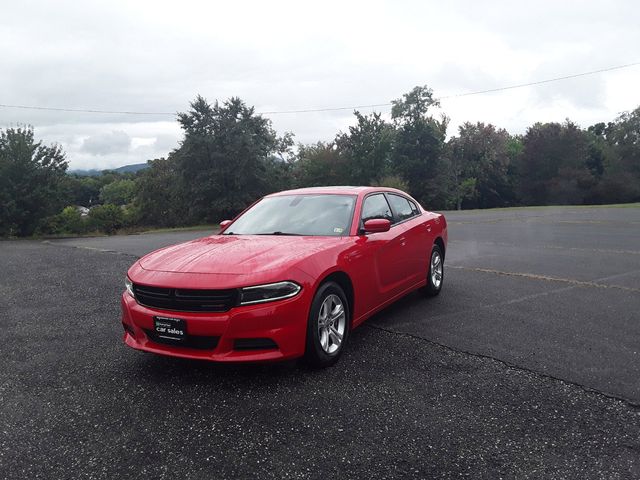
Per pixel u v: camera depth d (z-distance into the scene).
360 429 2.98
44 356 4.39
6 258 11.71
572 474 2.51
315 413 3.19
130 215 55.81
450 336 4.76
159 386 3.66
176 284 3.61
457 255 10.32
